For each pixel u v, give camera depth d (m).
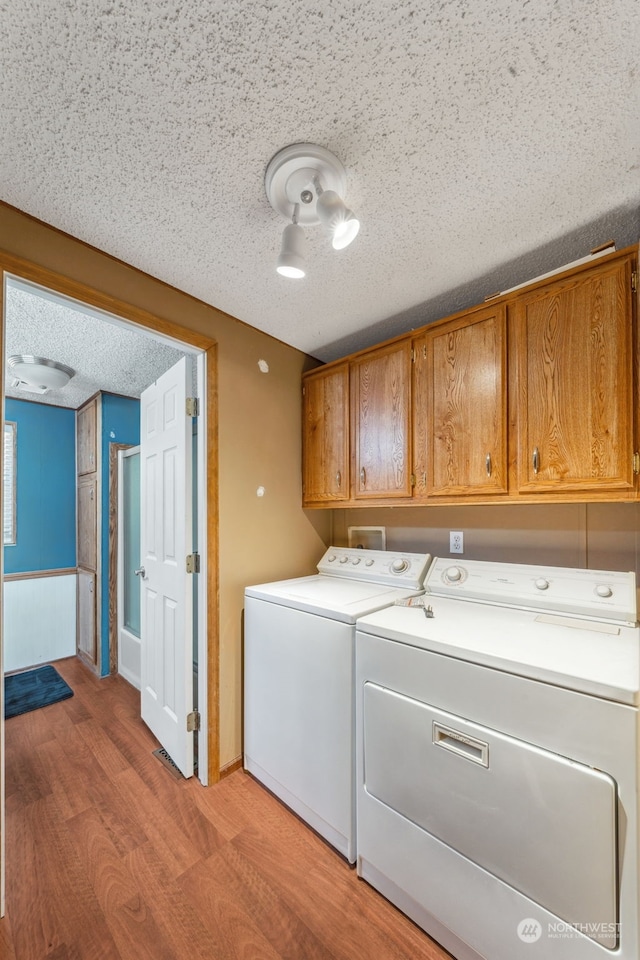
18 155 1.10
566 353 1.44
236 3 0.77
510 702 1.06
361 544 2.47
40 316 2.04
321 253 1.54
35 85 0.92
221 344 1.99
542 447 1.49
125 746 2.20
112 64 0.88
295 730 1.67
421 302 1.91
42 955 1.16
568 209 1.33
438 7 0.78
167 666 2.10
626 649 1.13
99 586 3.21
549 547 1.75
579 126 1.02
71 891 1.35
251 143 1.07
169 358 2.58
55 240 1.42
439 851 1.18
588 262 1.39
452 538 2.06
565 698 0.98
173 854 1.50
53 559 3.60
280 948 1.18
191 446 1.97
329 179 1.15
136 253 1.55
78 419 3.75
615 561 1.59
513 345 1.57
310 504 2.36
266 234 1.44
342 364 2.21
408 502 1.90
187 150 1.09
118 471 3.27
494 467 1.61
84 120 1.00
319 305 1.95
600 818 0.91
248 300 1.90
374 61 0.87
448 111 0.98
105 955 1.16
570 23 0.80
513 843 1.04
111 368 2.76
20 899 1.32
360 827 1.40
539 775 1.00
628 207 1.32
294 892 1.35
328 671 1.53
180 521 1.97
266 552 2.18
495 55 0.86
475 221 1.38
